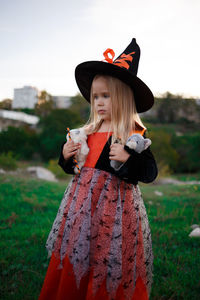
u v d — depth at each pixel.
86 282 1.61
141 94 1.96
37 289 2.31
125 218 1.73
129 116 1.91
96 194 1.75
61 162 1.99
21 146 16.11
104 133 1.95
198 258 2.89
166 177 12.06
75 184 1.92
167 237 3.53
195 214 4.70
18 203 5.30
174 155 14.52
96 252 1.63
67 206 1.88
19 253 3.00
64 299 1.61
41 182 8.05
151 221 4.22
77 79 2.26
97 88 1.89
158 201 6.02
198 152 17.00
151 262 1.90
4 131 15.23
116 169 1.71
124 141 1.83
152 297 2.23
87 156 1.92
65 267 1.66
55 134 17.30
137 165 1.69
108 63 1.75
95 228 1.68
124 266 1.65
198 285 2.37
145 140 1.74
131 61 2.06
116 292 1.60
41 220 4.20
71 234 1.71
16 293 2.25
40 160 16.75
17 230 3.77
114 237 1.65
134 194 1.85
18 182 7.63
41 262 2.83
